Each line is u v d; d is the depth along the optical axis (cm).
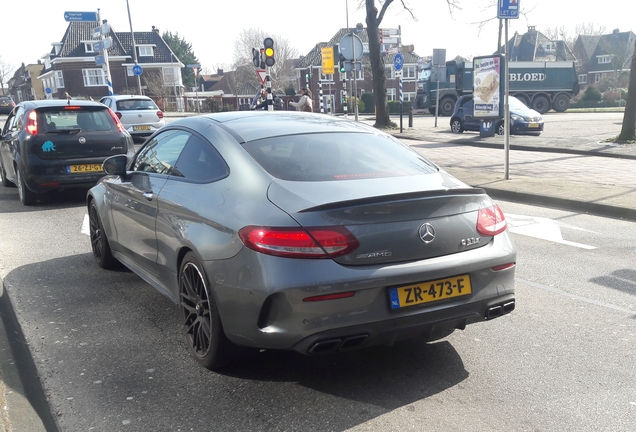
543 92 3644
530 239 700
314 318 299
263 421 305
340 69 2262
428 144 1809
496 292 345
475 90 1769
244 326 316
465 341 407
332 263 301
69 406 321
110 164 482
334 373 358
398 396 330
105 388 341
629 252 634
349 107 4666
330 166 361
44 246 683
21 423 291
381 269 308
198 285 361
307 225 302
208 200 355
